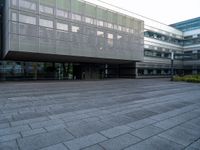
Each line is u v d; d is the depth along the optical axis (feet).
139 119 21.21
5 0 72.28
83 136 15.29
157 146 13.69
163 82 90.38
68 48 78.54
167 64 152.97
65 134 15.62
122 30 104.32
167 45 152.76
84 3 84.53
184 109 27.27
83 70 117.70
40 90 47.98
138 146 13.60
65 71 110.32
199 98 38.32
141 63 128.26
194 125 19.24
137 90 52.31
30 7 67.00
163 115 23.40
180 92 48.91
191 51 162.71
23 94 39.99
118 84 72.69
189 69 164.35
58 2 75.05
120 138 15.08
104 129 17.25
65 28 77.46
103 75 134.31
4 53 77.66
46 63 102.78
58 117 21.12
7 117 20.71
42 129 16.76
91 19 87.71
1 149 12.42
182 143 14.37
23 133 15.62
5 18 72.23
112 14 98.53
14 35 63.00
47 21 71.77
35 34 68.33
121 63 132.98
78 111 24.44
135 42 113.60
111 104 30.07
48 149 12.64
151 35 136.98
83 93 43.24
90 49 87.15
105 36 94.63
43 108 25.95
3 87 54.60
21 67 94.07
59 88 53.62
